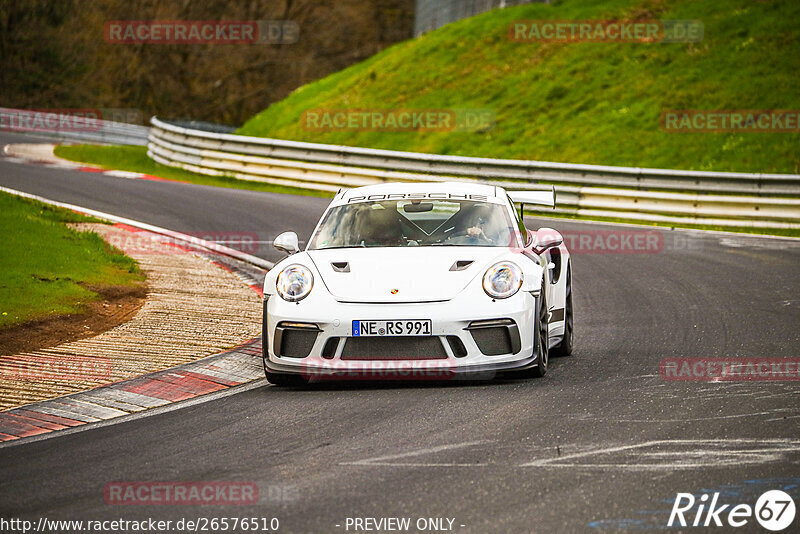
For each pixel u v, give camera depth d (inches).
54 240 1689.2
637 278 1667.1
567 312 1080.8
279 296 927.7
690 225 2504.9
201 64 7003.0
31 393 902.4
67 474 661.9
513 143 3494.1
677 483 605.0
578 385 904.3
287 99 4960.6
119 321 1242.6
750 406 805.9
